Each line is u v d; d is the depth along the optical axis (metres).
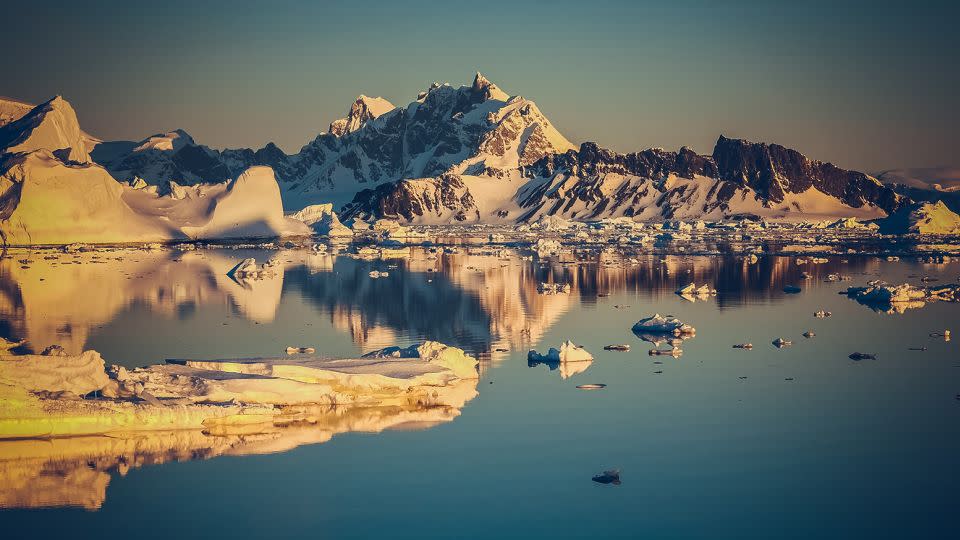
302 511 95.62
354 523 93.00
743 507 95.69
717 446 113.00
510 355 165.25
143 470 106.75
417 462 108.38
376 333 188.62
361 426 121.94
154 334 185.88
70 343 174.88
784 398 133.75
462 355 150.25
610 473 102.75
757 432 118.19
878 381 143.88
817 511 94.56
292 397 129.00
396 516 94.31
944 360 158.75
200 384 127.94
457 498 98.31
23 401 116.50
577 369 153.00
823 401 132.25
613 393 136.75
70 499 98.50
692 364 156.25
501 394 136.62
